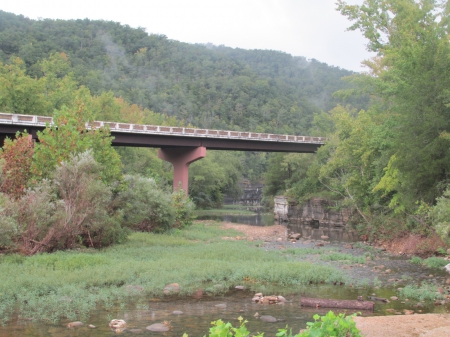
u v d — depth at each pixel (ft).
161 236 106.52
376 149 121.70
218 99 597.93
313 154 239.50
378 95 134.92
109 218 84.48
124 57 636.07
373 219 123.95
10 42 463.42
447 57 81.46
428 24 113.09
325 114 296.71
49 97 231.91
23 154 88.43
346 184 134.41
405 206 93.66
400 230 105.40
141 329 37.24
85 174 79.36
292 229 168.25
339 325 24.34
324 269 65.00
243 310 44.65
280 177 268.00
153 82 590.14
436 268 73.77
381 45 134.62
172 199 132.36
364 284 59.06
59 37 567.59
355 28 135.54
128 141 175.73
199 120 538.88
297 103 631.56
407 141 82.64
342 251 97.71
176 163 208.74
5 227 64.95
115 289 51.06
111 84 502.79
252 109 581.12
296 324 39.86
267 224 197.36
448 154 79.20
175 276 57.72
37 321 38.91
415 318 37.76
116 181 99.04
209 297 50.16
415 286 57.26
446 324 35.73
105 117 239.30
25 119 138.62
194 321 40.11
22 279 50.52
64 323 38.50
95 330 36.70
